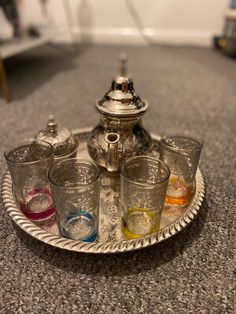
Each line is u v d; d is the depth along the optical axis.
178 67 1.60
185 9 2.03
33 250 0.43
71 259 0.42
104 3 2.04
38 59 1.74
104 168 0.51
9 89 1.20
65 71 1.50
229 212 0.52
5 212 0.50
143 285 0.39
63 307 0.36
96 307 0.36
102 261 0.42
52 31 1.66
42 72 1.47
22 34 1.52
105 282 0.39
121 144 0.48
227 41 1.83
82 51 1.95
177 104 1.09
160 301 0.37
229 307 0.36
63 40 2.17
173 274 0.40
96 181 0.38
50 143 0.47
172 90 1.25
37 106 1.03
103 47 2.07
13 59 1.73
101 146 0.49
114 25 2.13
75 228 0.40
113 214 0.45
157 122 0.93
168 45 2.12
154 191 0.38
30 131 0.83
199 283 0.39
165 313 0.35
